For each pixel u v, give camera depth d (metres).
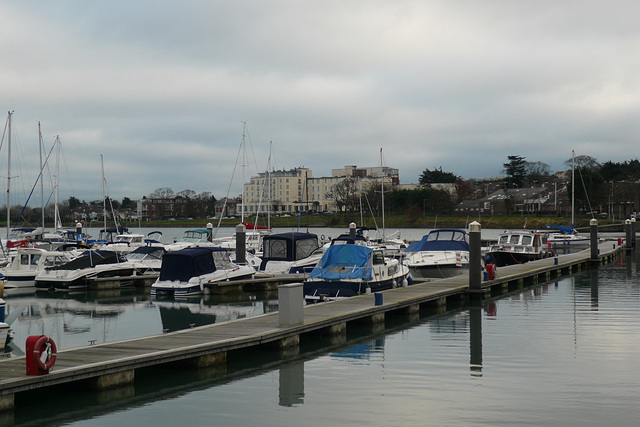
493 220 119.31
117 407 12.98
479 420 11.81
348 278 25.88
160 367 15.87
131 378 14.34
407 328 21.42
